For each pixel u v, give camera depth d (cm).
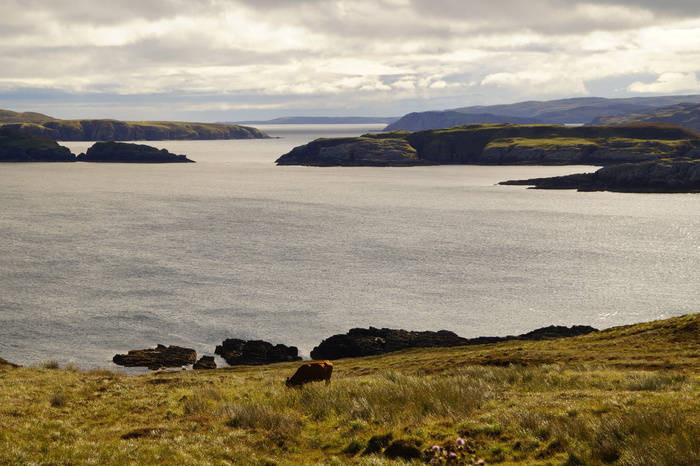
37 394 2161
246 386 2411
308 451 1320
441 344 6112
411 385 1923
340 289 9006
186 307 7950
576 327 6378
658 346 3341
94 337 6712
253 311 7819
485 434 1255
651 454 973
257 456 1265
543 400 1548
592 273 10000
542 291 8850
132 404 1950
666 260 10962
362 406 1594
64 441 1389
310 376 2189
